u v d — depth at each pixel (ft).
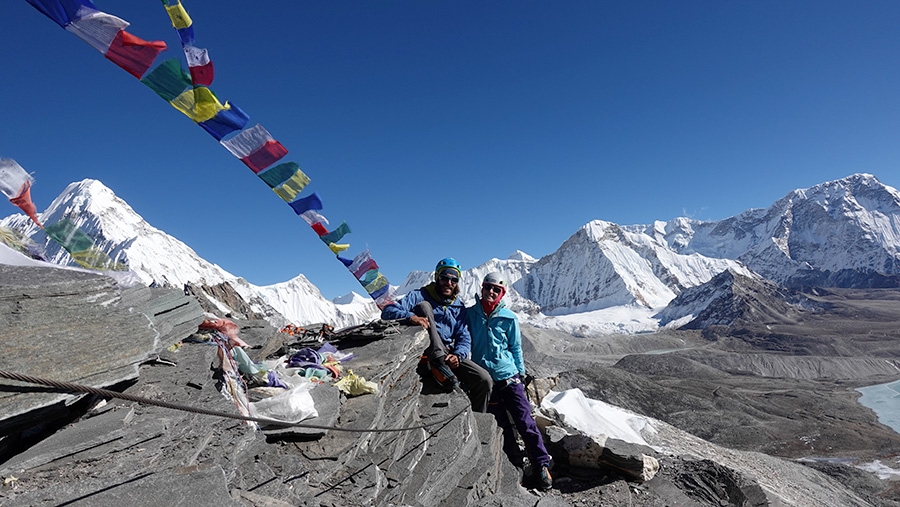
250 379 21.03
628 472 30.71
